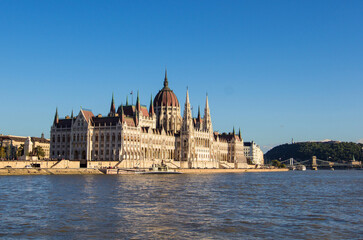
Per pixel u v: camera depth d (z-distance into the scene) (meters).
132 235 67.88
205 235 68.50
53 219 78.88
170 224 76.12
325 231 71.94
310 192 139.75
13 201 101.38
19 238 65.12
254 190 143.62
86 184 152.25
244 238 66.81
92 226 73.62
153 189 137.50
